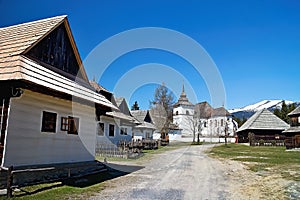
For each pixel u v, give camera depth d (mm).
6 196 6527
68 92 9133
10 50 8531
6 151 7488
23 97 8211
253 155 21031
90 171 10992
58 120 9953
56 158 9766
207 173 11820
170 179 10172
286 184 9383
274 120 44594
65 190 7707
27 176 7988
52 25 10109
